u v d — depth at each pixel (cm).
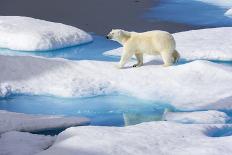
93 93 3334
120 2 7038
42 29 4778
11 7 6769
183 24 5644
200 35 4803
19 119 2805
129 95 3306
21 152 2344
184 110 3062
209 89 3281
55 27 4884
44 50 4544
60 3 7038
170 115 2984
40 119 2825
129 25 5612
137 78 3478
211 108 3059
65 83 3412
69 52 4534
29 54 4444
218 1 6950
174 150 2242
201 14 6150
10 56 3672
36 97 3325
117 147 2250
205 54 4200
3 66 3547
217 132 2623
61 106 3198
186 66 3566
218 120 2850
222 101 3128
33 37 4597
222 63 4122
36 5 6919
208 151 2219
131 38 3612
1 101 3288
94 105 3203
